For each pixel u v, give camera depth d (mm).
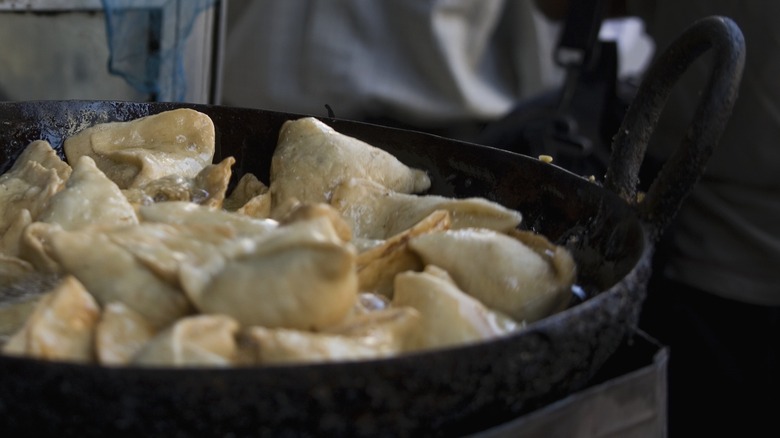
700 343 1433
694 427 1460
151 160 988
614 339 798
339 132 1072
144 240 803
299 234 771
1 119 1025
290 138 1025
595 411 792
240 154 1080
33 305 816
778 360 1425
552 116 1328
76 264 795
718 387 1437
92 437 725
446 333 806
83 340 760
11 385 715
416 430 749
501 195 1004
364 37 1637
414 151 1051
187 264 779
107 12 1180
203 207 872
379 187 979
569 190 958
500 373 750
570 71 1319
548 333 757
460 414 753
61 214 878
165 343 738
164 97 1245
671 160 874
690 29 899
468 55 1679
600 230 917
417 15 1574
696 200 1425
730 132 1374
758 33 1324
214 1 1266
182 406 713
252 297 766
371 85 1619
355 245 904
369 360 723
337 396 723
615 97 1395
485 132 1361
